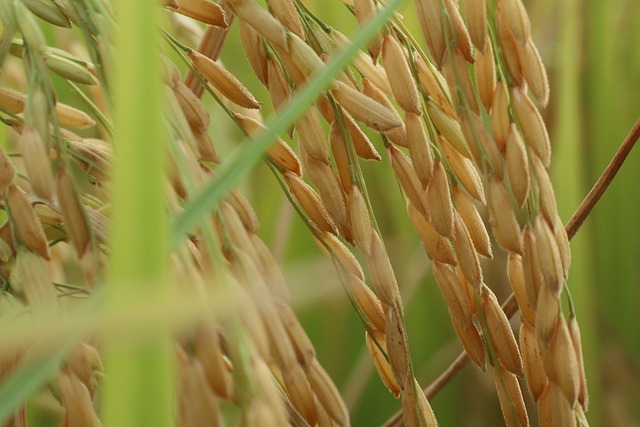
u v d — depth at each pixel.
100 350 0.24
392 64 0.25
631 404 0.35
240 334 0.21
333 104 0.25
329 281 0.20
